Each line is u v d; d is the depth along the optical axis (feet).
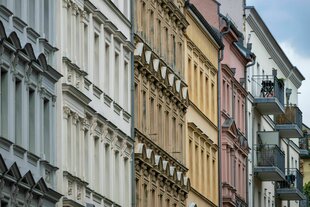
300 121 354.54
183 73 253.24
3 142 157.17
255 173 320.09
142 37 222.69
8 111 159.43
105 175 202.08
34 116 169.17
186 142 255.29
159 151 233.14
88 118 191.83
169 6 240.32
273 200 344.28
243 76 308.60
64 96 180.55
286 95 364.99
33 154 167.43
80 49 188.75
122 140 209.46
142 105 224.12
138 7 221.87
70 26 184.55
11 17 160.15
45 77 173.27
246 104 311.06
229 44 293.02
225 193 286.25
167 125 241.96
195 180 262.47
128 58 215.31
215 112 281.54
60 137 179.32
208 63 273.95
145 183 224.33
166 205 238.89
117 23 208.64
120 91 209.97
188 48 257.55
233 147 293.43
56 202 176.65
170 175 240.94
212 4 285.64
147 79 227.61
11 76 160.56
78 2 187.32
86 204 189.06
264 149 320.09
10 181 158.61
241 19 312.71
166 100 240.53
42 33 172.86
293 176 349.41
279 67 358.43
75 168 185.06
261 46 331.36
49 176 175.01
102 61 200.23
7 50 158.81
